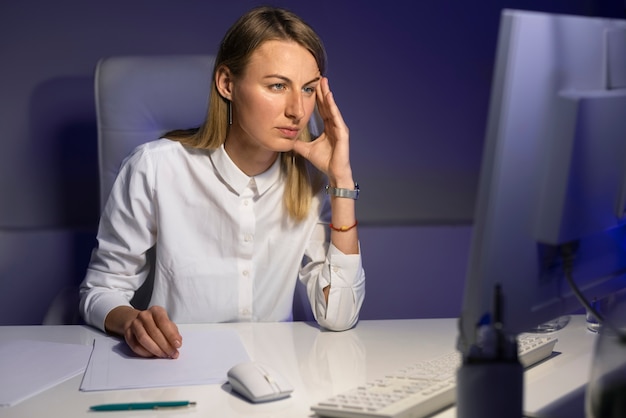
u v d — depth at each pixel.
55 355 1.28
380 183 3.05
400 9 2.98
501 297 0.84
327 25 2.96
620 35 0.95
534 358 1.21
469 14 3.01
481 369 0.82
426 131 3.05
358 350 1.34
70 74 2.88
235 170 1.67
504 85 0.81
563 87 0.86
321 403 0.98
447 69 3.03
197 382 1.14
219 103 1.65
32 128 2.88
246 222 1.69
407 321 1.56
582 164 0.89
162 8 2.88
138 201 1.67
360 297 1.54
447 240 2.99
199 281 1.70
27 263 2.81
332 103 1.64
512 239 0.85
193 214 1.70
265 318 1.76
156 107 1.96
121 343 1.37
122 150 1.94
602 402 0.82
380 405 0.95
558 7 3.04
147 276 1.79
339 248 1.58
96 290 1.60
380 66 3.00
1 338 1.41
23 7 2.83
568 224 0.89
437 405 1.00
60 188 2.90
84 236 2.83
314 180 1.75
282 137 1.56
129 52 2.89
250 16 1.55
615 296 1.28
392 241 2.97
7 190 2.88
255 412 1.02
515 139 0.82
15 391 1.09
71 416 1.01
